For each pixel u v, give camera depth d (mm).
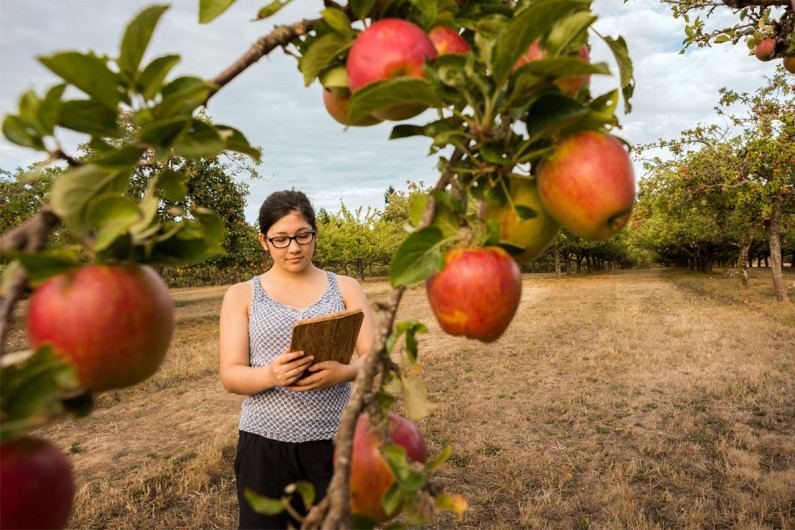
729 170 13164
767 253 34156
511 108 646
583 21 640
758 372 6891
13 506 416
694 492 3938
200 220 630
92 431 5527
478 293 677
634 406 5906
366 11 708
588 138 722
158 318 533
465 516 3770
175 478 4312
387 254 34062
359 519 672
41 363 432
